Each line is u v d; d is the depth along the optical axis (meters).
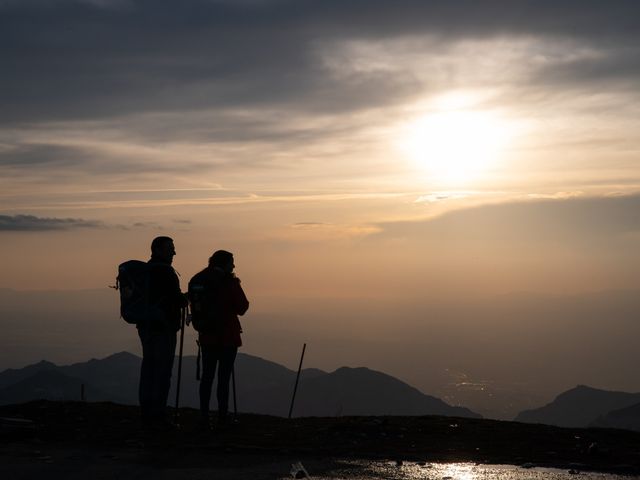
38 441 10.26
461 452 9.80
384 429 11.22
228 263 11.74
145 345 11.53
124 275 11.58
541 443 10.48
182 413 13.34
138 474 8.26
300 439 10.58
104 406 13.46
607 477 8.51
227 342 11.49
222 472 8.40
